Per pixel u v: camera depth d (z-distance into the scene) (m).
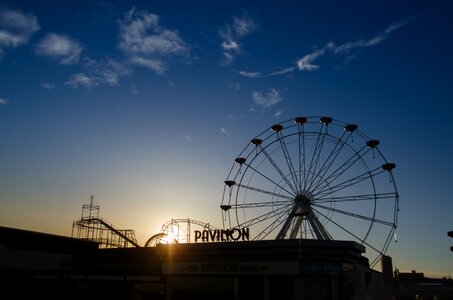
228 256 45.78
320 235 54.84
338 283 42.84
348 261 44.00
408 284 112.94
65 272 56.06
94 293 53.53
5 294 55.62
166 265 49.72
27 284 57.41
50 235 61.31
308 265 41.81
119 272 52.78
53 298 56.03
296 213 56.81
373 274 55.88
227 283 46.97
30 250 58.94
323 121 60.12
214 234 50.75
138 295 50.81
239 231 49.19
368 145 58.12
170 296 48.84
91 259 58.84
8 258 56.47
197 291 48.06
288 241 42.59
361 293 48.53
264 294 42.94
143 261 52.84
